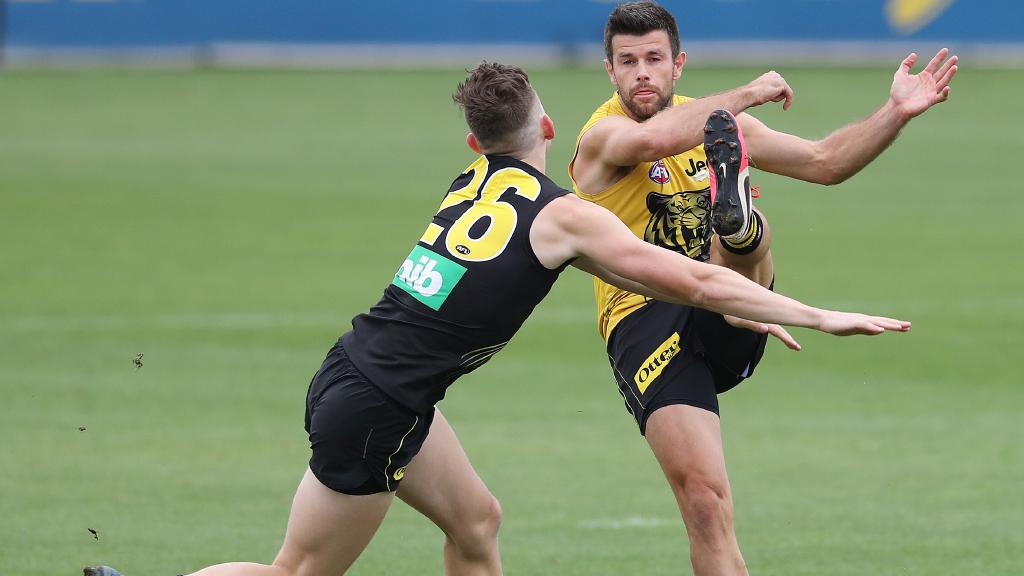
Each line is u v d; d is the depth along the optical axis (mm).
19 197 68125
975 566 23250
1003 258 55281
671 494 28156
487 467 30000
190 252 56062
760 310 16172
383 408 17156
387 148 85750
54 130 90250
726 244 19844
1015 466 29859
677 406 19719
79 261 53969
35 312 45406
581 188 21078
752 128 20906
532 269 17094
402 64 120250
